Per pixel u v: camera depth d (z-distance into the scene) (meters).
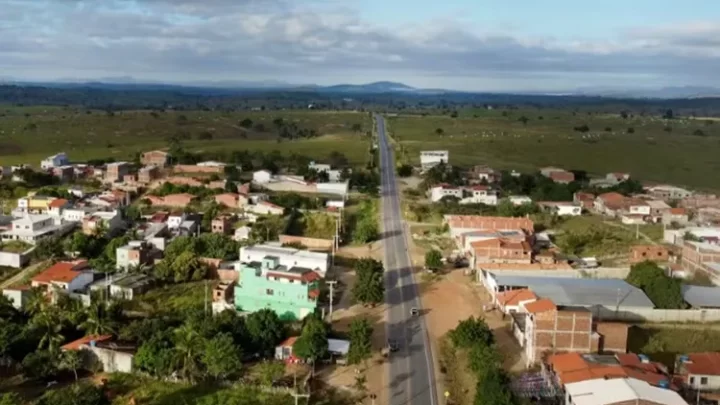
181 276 153.62
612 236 198.12
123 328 120.25
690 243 168.88
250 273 135.25
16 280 153.62
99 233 180.62
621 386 91.56
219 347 104.19
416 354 118.31
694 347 122.62
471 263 171.62
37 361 105.25
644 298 137.25
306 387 102.88
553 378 102.81
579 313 112.38
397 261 177.75
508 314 135.25
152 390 102.06
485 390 95.69
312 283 134.12
